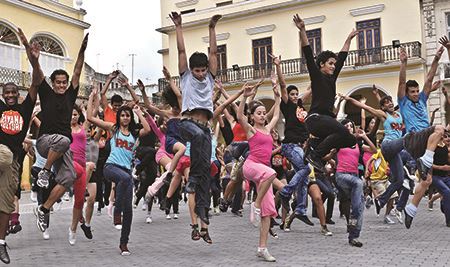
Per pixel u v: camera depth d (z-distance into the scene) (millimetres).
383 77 25797
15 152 5883
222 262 5773
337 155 7215
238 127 9953
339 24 27312
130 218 6496
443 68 24859
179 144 7664
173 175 8273
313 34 28078
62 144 6348
